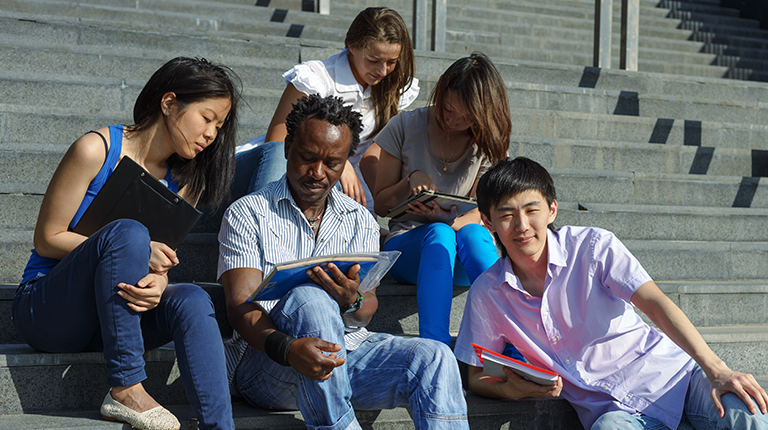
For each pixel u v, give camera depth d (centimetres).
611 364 210
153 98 202
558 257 210
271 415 199
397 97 306
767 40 764
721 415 186
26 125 321
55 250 189
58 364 199
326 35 579
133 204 190
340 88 294
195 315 180
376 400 197
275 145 273
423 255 238
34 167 294
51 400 199
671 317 199
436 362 188
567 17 741
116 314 176
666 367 208
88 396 203
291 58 447
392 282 281
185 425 189
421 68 458
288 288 184
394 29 283
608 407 209
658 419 205
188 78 198
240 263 196
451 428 184
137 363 181
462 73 252
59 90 355
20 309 193
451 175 279
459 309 276
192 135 200
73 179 192
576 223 347
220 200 222
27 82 348
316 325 178
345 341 200
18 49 371
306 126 193
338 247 209
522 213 205
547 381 192
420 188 259
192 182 217
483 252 242
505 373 203
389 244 268
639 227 359
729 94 542
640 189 397
